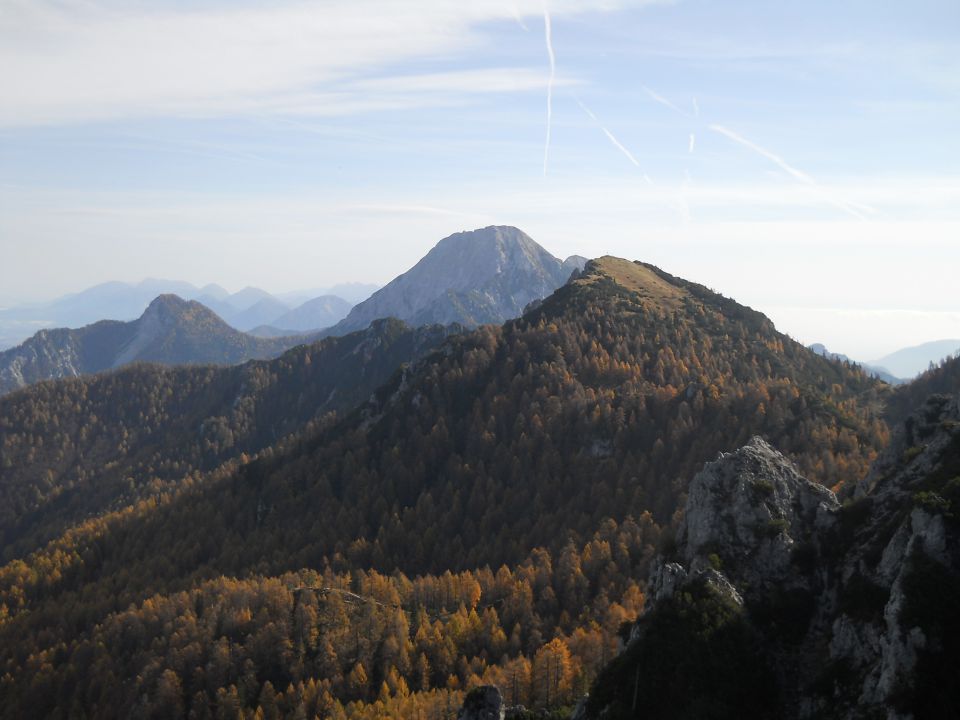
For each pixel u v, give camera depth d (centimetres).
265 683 17612
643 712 8269
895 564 8106
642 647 8862
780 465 10812
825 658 8238
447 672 17612
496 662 17525
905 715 6712
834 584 8950
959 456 8975
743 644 8456
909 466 9688
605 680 9050
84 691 19838
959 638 6975
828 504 10362
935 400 10812
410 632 19225
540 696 14312
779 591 9150
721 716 7831
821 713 7569
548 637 17988
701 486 10625
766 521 9994
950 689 6750
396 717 15212
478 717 9306
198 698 17825
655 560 10888
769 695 8088
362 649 18525
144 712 17862
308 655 18675
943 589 7256
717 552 9788
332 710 16312
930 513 7888
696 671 8250
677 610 8938
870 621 7825
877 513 9381
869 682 7288
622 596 18188
